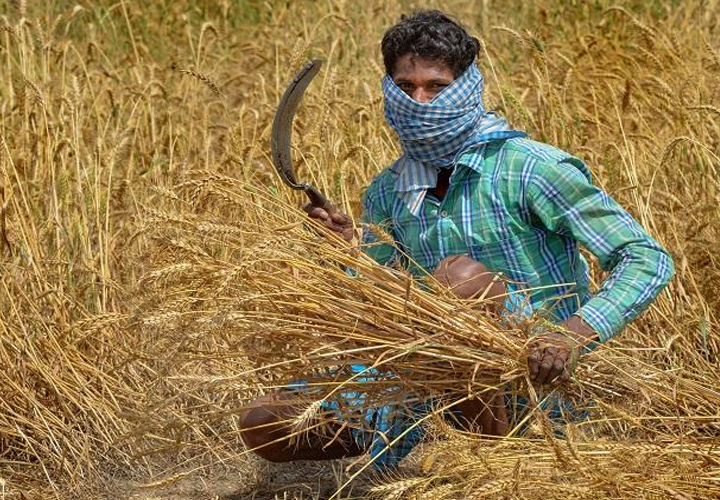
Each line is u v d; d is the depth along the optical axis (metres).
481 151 9.38
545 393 9.25
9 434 12.09
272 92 18.94
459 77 9.19
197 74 14.02
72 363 12.48
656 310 12.52
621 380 9.76
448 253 9.60
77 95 15.15
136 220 13.70
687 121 14.45
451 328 8.97
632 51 21.02
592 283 12.84
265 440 9.88
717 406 10.08
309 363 9.18
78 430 12.20
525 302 9.05
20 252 13.23
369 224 9.28
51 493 11.40
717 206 13.61
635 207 13.66
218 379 9.30
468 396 8.86
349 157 14.01
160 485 10.21
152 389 10.12
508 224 9.38
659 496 8.48
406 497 8.96
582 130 15.28
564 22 22.05
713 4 20.75
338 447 10.08
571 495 8.48
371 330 9.12
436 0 23.25
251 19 24.73
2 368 12.34
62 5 23.80
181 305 9.20
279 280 9.30
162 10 24.30
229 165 14.77
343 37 20.45
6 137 15.69
